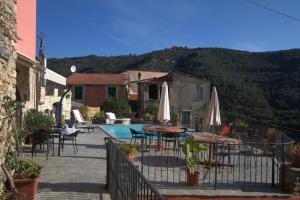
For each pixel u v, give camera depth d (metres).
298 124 38.34
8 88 7.08
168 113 16.31
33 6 14.62
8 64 7.04
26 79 14.92
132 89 49.72
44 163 10.90
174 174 10.03
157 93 41.75
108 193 7.85
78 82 45.47
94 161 11.58
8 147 6.99
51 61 76.31
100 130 23.41
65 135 13.39
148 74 52.31
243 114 43.56
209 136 12.15
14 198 6.20
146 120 33.94
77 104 38.84
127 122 31.62
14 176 6.83
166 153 13.74
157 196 3.29
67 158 11.90
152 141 17.38
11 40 7.21
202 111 42.75
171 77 42.44
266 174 9.73
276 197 8.48
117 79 46.19
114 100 39.41
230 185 9.11
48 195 7.53
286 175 8.91
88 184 8.55
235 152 13.99
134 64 76.12
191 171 9.01
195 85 42.72
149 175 9.81
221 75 56.59
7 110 6.83
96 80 45.84
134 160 11.88
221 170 10.85
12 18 7.20
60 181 8.74
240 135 16.55
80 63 77.31
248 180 9.74
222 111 44.72
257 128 17.16
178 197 8.23
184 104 42.31
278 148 10.66
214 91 15.02
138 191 4.39
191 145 9.73
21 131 7.84
